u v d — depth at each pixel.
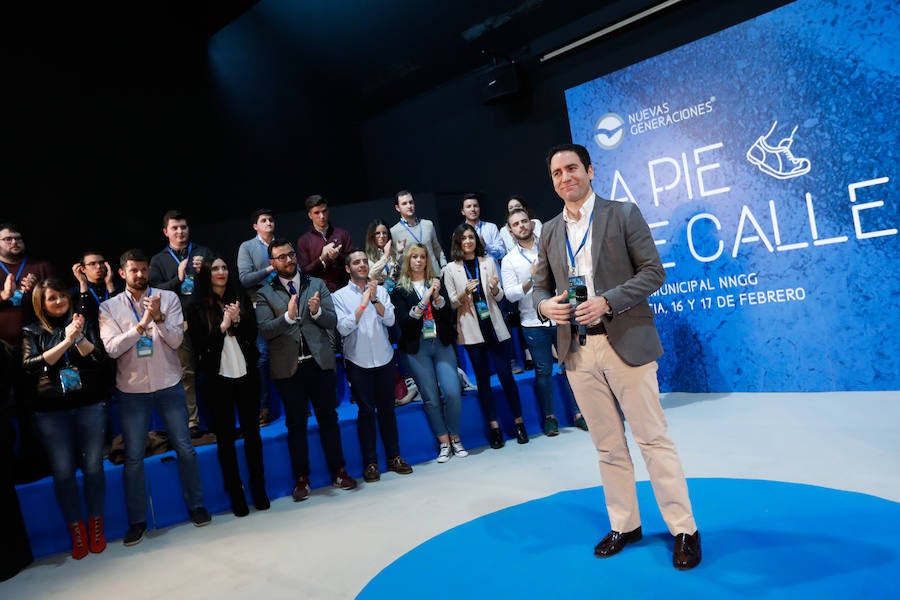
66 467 3.78
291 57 8.41
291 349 4.36
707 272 5.59
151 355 3.92
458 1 7.18
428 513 3.61
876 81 4.66
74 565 3.65
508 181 7.71
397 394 5.06
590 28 6.58
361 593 2.66
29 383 3.76
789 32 5.00
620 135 6.01
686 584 2.30
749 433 4.21
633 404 2.54
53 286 3.81
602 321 2.53
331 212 7.35
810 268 5.07
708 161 5.50
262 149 8.16
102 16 7.04
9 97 6.38
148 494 4.14
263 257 5.38
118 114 7.05
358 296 4.70
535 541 2.93
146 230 7.13
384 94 8.69
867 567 2.24
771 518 2.78
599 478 3.80
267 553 3.38
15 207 6.31
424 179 8.59
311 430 4.62
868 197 4.76
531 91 7.32
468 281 5.00
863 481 3.12
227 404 4.18
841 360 4.98
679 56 5.58
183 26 7.59
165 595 3.02
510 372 5.05
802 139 5.01
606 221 2.60
